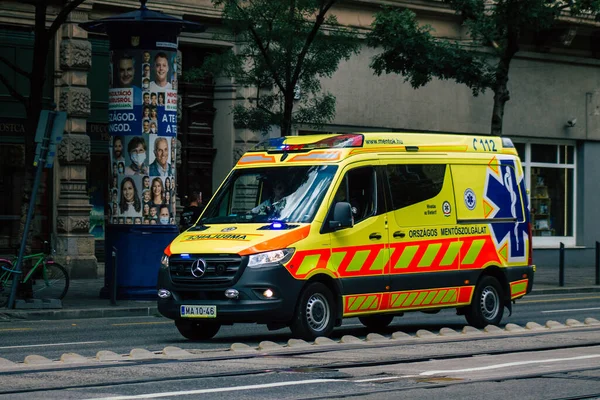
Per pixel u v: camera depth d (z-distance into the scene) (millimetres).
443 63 31953
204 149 34781
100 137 32375
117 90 25391
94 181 32406
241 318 16188
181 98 34031
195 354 14211
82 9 31500
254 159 17953
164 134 25469
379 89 38406
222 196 17797
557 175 44625
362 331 19312
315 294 16672
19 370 12586
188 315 16547
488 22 31359
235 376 12266
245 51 29562
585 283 34812
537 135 43312
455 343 15602
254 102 34594
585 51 44500
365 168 17688
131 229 25109
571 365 13195
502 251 19953
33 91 23531
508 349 14898
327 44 29016
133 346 16328
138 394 10875
